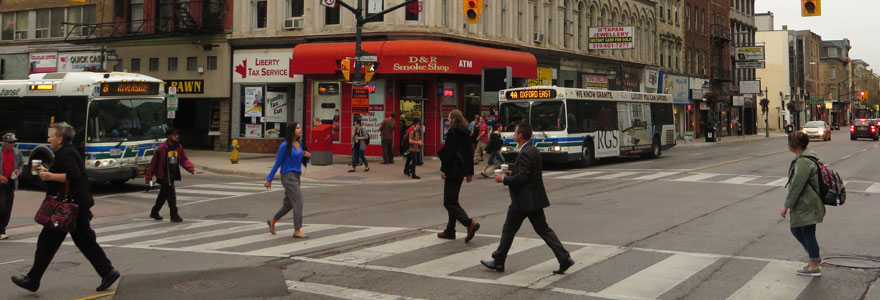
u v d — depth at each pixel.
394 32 27.62
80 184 6.52
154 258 8.32
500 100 24.80
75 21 34.84
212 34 31.09
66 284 6.96
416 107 28.66
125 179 17.50
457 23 29.19
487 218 11.82
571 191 16.34
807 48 102.75
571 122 23.89
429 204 14.20
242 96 30.97
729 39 63.06
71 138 6.56
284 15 30.03
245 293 6.46
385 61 26.62
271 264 7.83
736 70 67.69
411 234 10.09
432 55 26.50
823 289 6.62
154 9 32.47
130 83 17.58
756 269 7.54
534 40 34.84
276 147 30.52
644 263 7.86
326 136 24.27
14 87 18.08
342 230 10.59
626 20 44.47
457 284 6.84
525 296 6.37
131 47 33.22
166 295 6.39
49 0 35.50
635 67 45.50
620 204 13.67
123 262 8.10
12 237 10.66
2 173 10.26
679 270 7.49
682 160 28.69
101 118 16.97
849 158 29.39
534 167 7.25
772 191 16.14
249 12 30.62
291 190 9.92
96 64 34.00
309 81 29.38
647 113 30.08
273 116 30.52
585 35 39.59
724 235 9.88
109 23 32.53
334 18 29.09
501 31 32.34
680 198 14.73
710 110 56.72
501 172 7.41
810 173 7.11
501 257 7.40
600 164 26.98
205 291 6.54
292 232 10.44
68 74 17.42
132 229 11.23
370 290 6.59
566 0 37.91
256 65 30.55
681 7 53.88
